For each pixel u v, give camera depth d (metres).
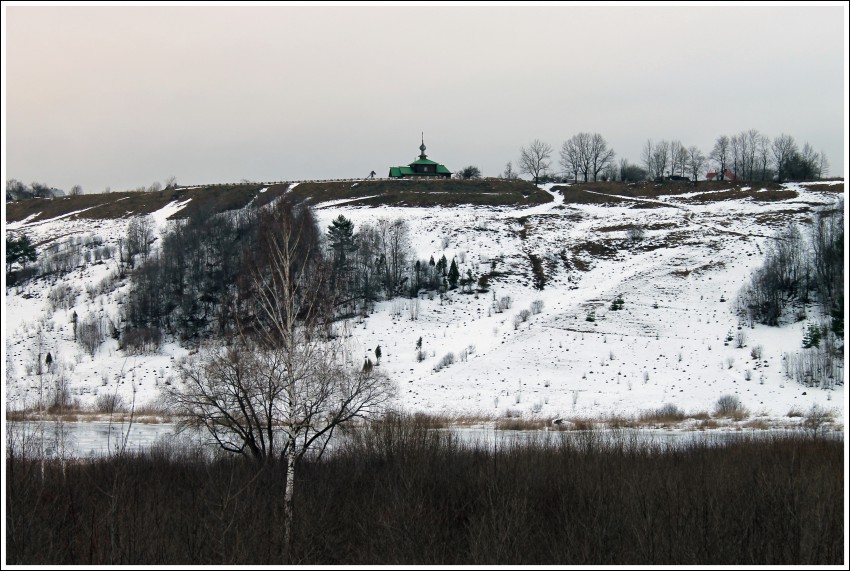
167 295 85.69
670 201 144.75
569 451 30.31
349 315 80.69
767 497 23.62
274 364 28.23
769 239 103.12
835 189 138.88
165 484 26.78
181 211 139.38
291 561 20.53
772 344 68.62
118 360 73.25
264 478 27.25
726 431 45.88
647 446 33.53
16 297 94.69
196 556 20.12
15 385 63.94
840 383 57.72
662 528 21.52
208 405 32.00
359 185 160.62
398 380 64.25
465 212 134.50
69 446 37.03
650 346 70.50
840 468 26.95
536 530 23.33
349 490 26.72
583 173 185.38
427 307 85.62
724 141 175.25
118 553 19.91
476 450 31.14
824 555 20.81
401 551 21.47
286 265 26.20
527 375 64.75
